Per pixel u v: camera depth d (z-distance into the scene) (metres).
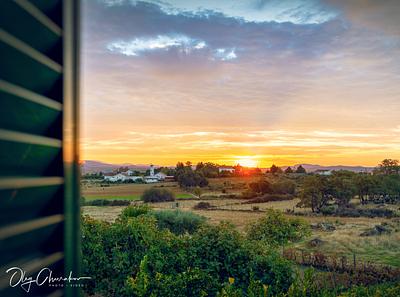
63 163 0.52
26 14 0.47
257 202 66.50
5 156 0.42
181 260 4.83
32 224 0.45
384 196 52.47
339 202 47.75
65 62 0.54
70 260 0.52
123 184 123.69
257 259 4.80
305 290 3.65
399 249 18.14
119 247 4.87
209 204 59.28
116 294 4.82
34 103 0.46
